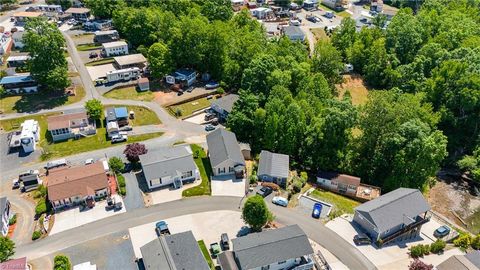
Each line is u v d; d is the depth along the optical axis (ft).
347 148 291.58
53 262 202.90
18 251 209.97
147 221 230.48
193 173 264.93
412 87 394.93
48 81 351.05
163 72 387.96
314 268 203.82
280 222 233.96
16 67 400.47
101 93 371.97
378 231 217.36
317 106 318.45
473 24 467.93
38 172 266.36
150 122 334.03
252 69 344.69
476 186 313.53
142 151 276.00
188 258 189.98
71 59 426.51
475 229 268.41
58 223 228.22
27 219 232.94
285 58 380.37
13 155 290.56
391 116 282.15
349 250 216.54
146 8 486.79
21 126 313.32
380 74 427.74
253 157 296.71
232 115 315.99
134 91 379.55
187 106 360.69
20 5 574.15
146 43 452.76
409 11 529.86
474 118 339.57
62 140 307.58
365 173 290.56
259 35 428.15
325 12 628.69
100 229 224.33
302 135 297.12
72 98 362.33
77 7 554.46
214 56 399.65
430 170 277.85
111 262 203.00
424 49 410.93
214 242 215.31
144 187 258.16
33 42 347.97
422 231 238.48
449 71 348.59
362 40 465.47
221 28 413.39
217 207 242.58
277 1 633.20
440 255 217.15
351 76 447.01
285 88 327.06
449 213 282.56
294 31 504.84
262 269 193.26
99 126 326.65
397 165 277.85
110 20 510.17
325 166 284.82
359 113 293.84
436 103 353.92
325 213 243.60
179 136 315.78
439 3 550.77
